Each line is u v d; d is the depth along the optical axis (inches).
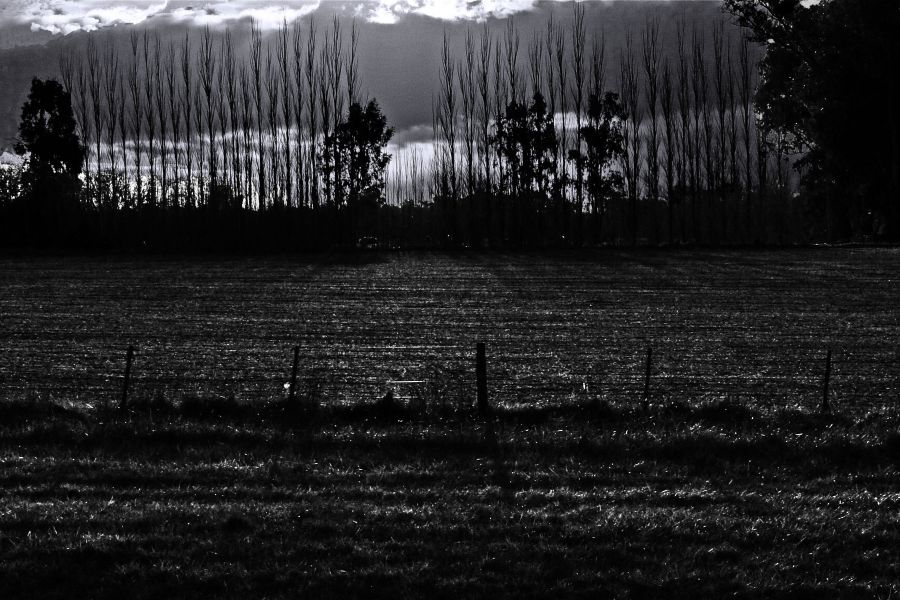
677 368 917.2
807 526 407.8
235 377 866.1
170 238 3848.4
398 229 4879.4
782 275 2155.5
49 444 557.3
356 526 398.3
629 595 332.5
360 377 863.7
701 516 418.6
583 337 1184.2
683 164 3676.2
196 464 507.8
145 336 1202.6
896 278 2031.3
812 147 3289.9
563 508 430.6
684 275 2214.6
